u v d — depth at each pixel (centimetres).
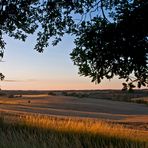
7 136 1013
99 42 892
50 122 1655
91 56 905
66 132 1389
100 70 912
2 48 1191
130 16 836
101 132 1391
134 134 1538
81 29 939
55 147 961
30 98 10744
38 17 1053
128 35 843
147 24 824
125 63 877
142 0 829
